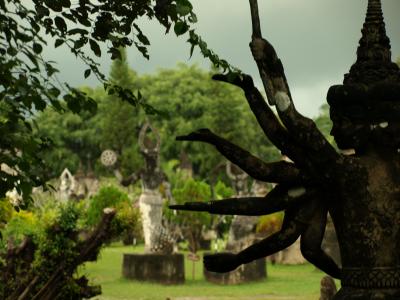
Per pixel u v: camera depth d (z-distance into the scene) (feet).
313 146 16.16
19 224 58.90
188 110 264.31
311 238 16.76
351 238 16.15
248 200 16.85
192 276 87.45
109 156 93.04
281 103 16.22
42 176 26.71
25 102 23.52
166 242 84.58
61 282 36.42
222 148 16.90
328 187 16.42
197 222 111.96
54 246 36.42
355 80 16.69
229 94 255.50
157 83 275.39
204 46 19.29
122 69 228.22
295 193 16.76
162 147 259.60
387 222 15.89
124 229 38.29
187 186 113.50
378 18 16.81
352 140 16.39
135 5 23.77
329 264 17.08
